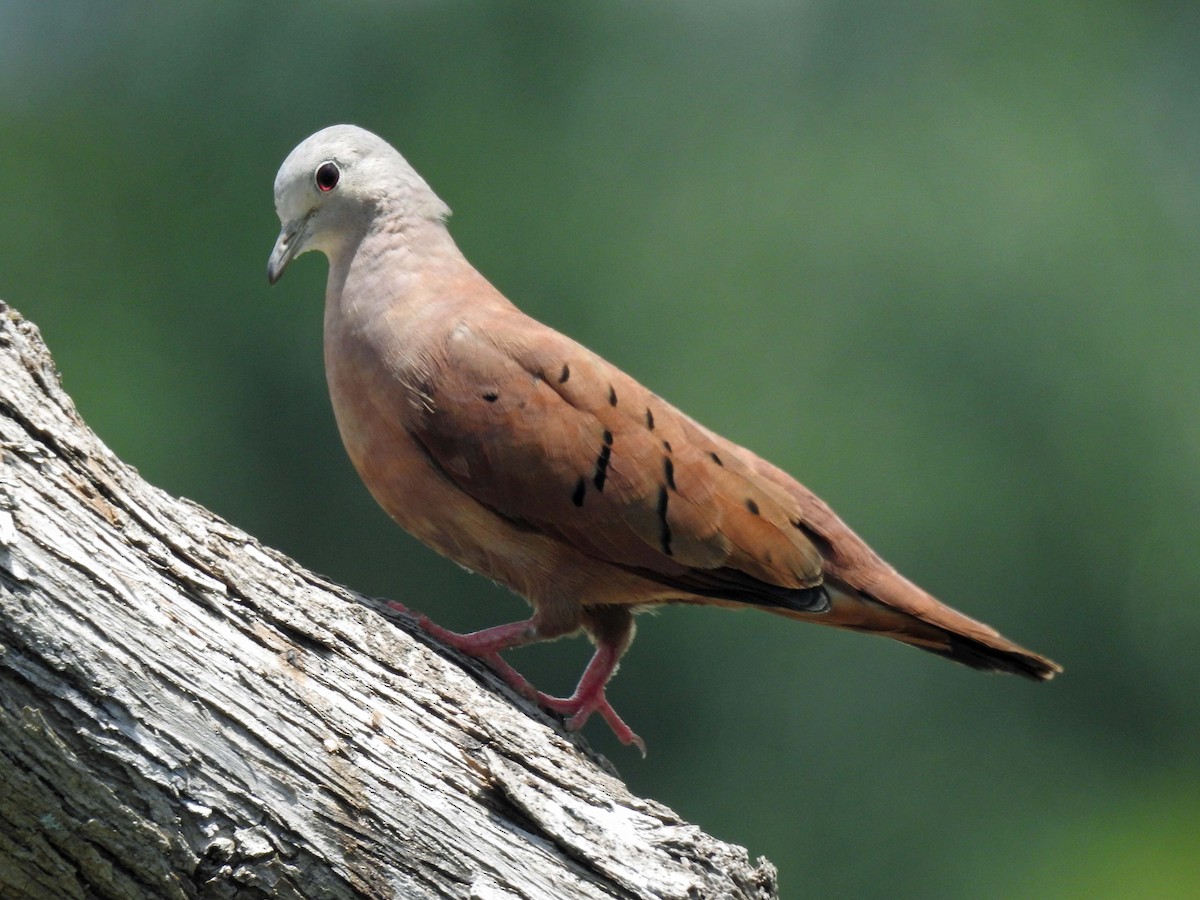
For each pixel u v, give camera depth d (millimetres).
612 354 16922
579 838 4840
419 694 4914
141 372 16938
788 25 18844
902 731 15578
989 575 16469
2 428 4449
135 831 4312
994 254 16953
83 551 4406
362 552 16109
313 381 16656
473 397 5785
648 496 5832
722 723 15125
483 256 17266
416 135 17719
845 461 16125
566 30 18328
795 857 15195
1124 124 18750
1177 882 15773
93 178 17953
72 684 4266
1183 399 16641
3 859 4262
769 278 17047
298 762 4551
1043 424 16547
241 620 4695
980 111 17953
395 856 4625
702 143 18094
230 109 17922
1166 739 16688
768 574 6000
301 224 6328
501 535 5953
